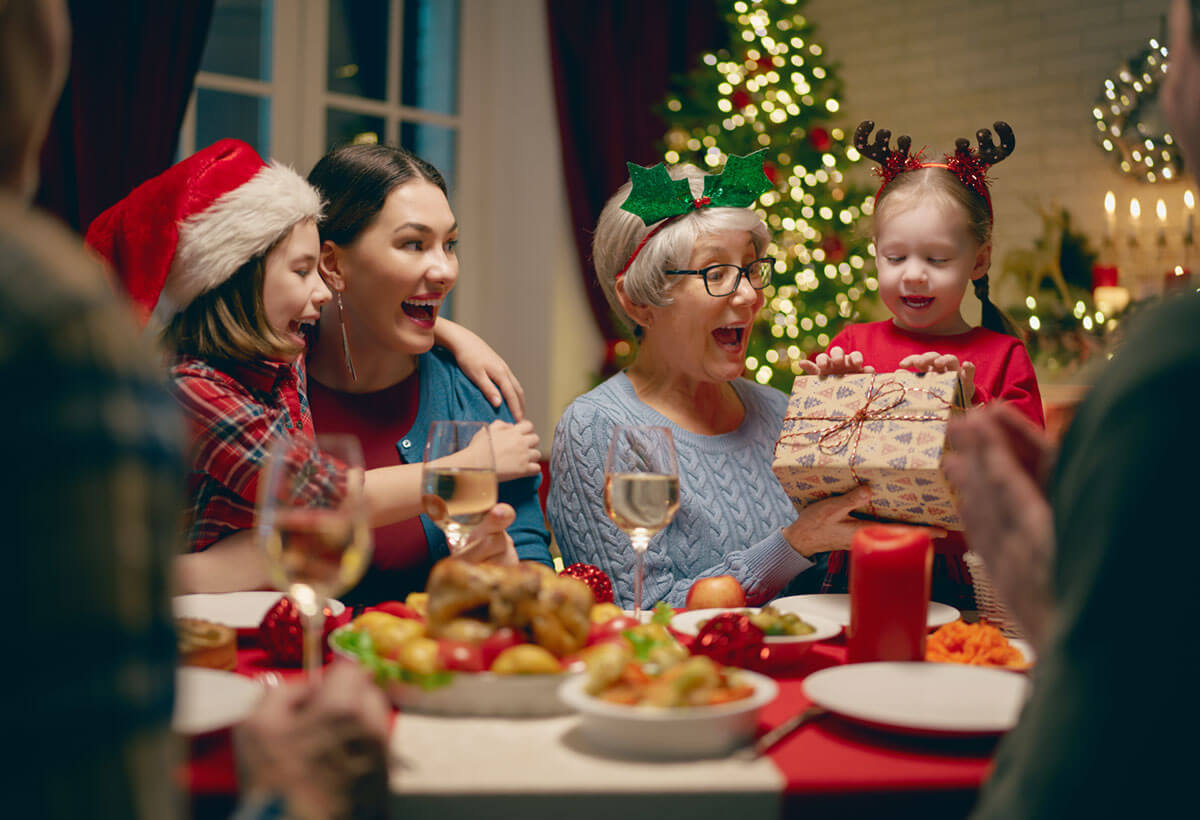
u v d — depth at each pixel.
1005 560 0.75
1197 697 0.53
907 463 1.30
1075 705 0.56
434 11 4.63
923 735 0.83
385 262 1.72
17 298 0.39
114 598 0.40
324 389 1.84
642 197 1.77
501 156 4.83
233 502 1.53
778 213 4.41
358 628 1.02
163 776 0.42
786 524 1.82
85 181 3.35
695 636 1.09
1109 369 0.61
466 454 1.20
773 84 4.49
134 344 0.44
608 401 1.86
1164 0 4.41
